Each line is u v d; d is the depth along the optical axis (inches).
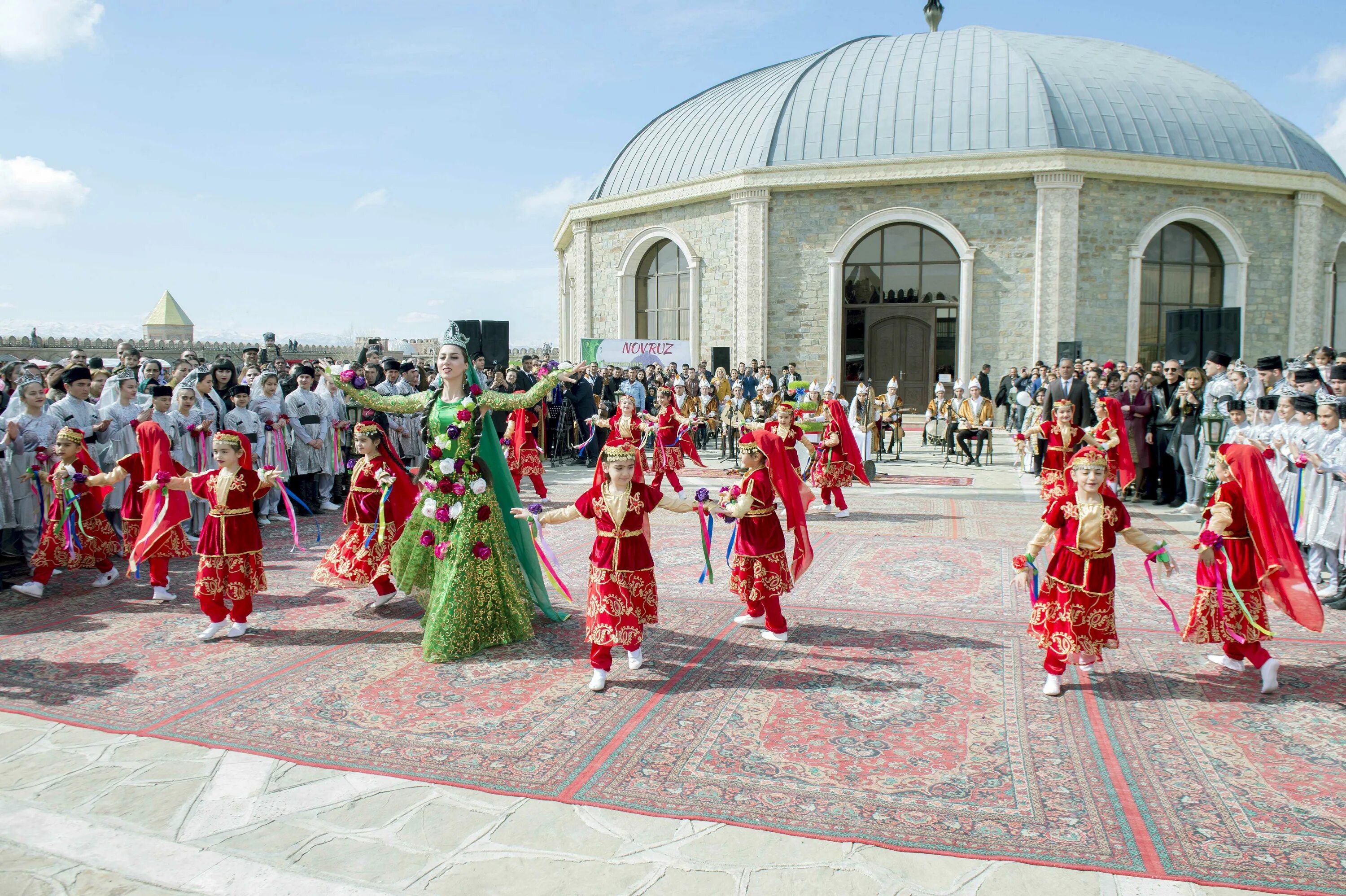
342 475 505.4
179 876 129.0
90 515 299.4
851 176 954.7
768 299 1000.9
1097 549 191.3
